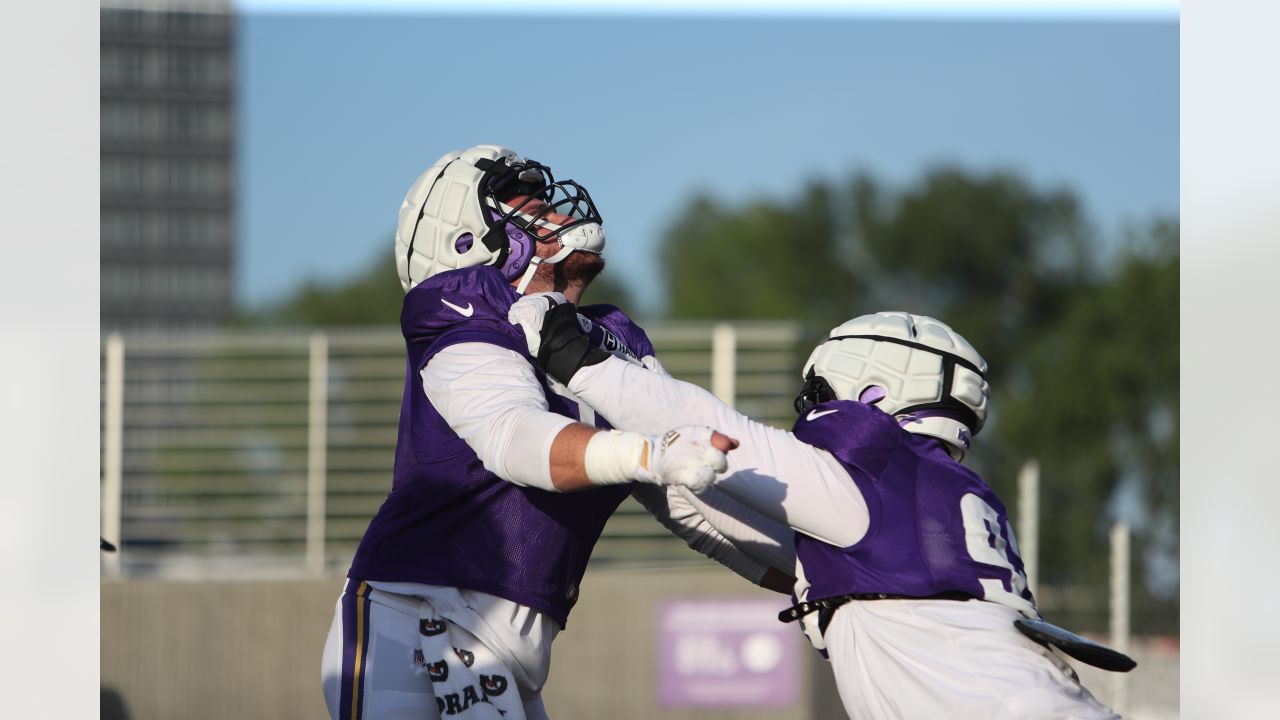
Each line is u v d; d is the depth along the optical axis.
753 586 29.19
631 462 8.89
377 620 10.52
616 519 30.89
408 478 10.66
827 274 103.69
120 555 31.03
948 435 10.73
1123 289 89.56
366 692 10.42
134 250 70.06
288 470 33.00
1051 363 90.44
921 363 10.69
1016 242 98.81
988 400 11.04
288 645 29.39
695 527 12.03
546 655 10.79
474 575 10.37
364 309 96.75
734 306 104.50
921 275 100.94
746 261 105.00
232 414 33.09
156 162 70.38
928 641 9.85
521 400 9.70
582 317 11.13
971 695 9.59
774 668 29.08
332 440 32.50
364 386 32.81
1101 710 9.56
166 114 70.50
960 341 10.91
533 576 10.48
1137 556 33.12
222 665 29.30
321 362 32.19
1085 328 89.94
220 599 29.41
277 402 33.28
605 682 29.00
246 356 33.34
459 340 10.12
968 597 10.05
